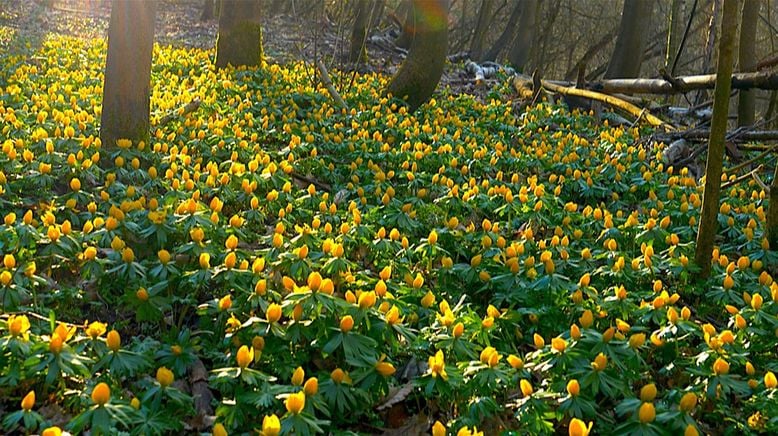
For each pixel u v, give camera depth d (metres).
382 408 3.48
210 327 3.90
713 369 3.50
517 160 8.20
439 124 10.26
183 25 24.16
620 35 17.64
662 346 4.01
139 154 6.31
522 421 3.13
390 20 27.19
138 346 3.52
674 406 3.49
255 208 5.32
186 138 7.39
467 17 41.75
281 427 2.70
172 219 4.59
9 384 2.97
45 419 3.10
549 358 3.40
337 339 3.27
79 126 7.09
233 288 3.97
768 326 4.09
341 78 11.74
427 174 7.36
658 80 12.40
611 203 7.32
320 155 7.90
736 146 9.08
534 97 14.94
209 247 4.31
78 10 26.84
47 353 2.98
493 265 4.78
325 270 4.22
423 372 3.71
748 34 10.71
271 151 7.53
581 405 3.11
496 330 4.05
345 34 22.50
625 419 3.51
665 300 4.11
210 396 3.46
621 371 3.51
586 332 3.53
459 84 17.77
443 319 3.65
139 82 6.43
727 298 4.53
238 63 13.30
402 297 4.28
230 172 6.02
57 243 4.14
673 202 6.82
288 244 4.64
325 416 3.30
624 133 10.73
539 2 24.03
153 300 3.69
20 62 11.48
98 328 3.25
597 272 4.90
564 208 6.39
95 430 2.60
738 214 6.46
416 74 11.56
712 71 15.62
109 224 4.33
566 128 11.62
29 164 5.64
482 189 6.70
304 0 28.16
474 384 3.31
